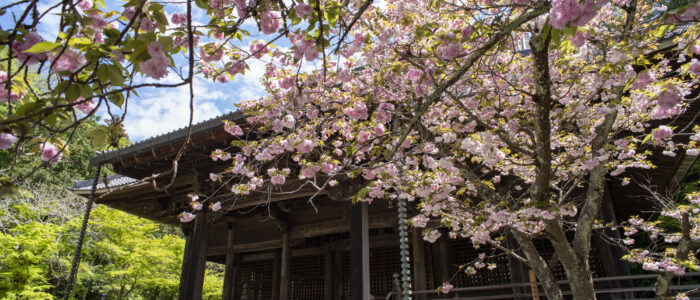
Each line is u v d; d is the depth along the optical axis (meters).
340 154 5.68
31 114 1.73
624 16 4.47
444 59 3.23
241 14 2.50
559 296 4.25
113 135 2.15
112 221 15.35
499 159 4.21
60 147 2.16
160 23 2.17
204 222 8.92
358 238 6.98
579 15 1.85
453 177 4.61
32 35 1.74
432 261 9.62
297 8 2.37
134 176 9.62
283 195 8.33
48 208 14.77
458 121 4.89
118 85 1.78
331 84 4.82
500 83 4.94
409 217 9.62
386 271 10.52
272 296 12.38
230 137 7.67
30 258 11.12
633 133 6.42
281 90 4.94
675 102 2.83
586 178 7.61
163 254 16.59
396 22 4.15
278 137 4.60
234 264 13.86
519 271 7.37
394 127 4.66
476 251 9.21
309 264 12.37
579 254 4.14
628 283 6.75
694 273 5.30
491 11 3.78
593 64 4.28
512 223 4.45
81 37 1.95
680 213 5.76
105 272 15.98
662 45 4.96
